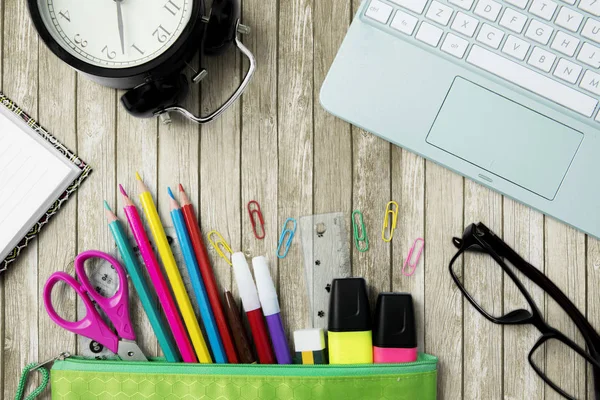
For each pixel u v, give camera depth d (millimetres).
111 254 707
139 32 618
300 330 671
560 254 688
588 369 685
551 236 688
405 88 657
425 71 655
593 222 640
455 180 696
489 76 647
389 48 658
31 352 708
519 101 646
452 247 697
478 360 695
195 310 706
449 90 653
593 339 668
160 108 626
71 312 707
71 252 708
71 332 705
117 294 678
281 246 704
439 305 698
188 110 703
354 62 662
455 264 699
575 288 687
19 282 708
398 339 654
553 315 689
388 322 656
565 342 657
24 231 689
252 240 704
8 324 713
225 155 705
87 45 618
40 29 606
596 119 637
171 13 613
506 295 693
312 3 700
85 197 706
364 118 662
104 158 707
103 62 618
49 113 705
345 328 652
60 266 708
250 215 703
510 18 642
